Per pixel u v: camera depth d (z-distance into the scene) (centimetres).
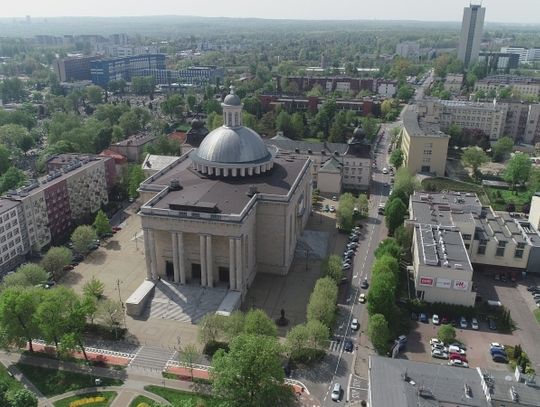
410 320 14512
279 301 15588
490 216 19188
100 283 15562
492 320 14362
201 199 16025
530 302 15525
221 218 14825
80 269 17450
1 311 12338
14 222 17375
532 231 18038
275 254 16975
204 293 15375
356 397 11475
